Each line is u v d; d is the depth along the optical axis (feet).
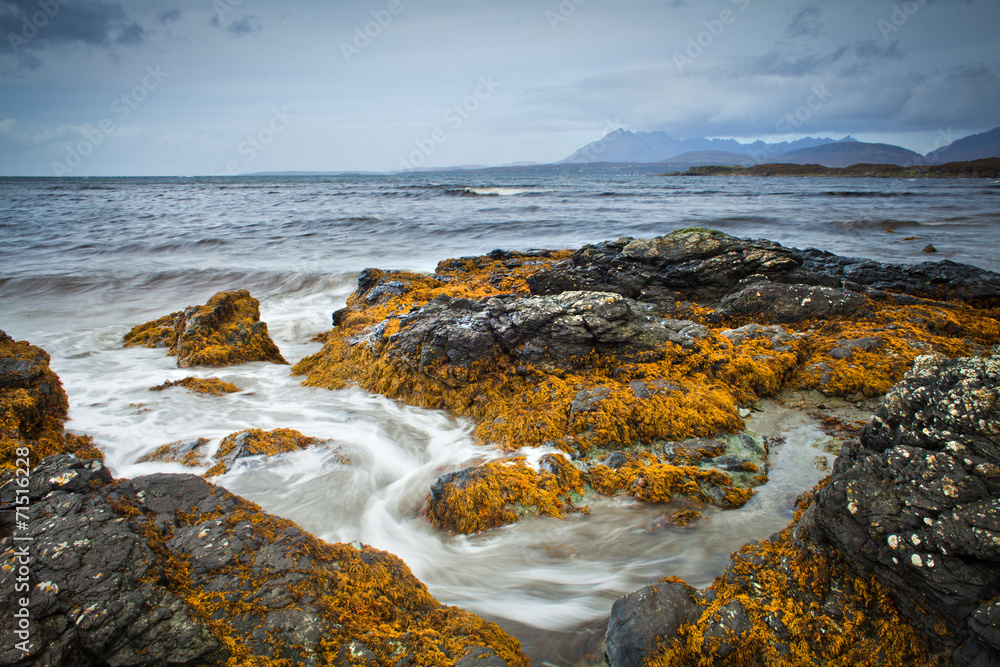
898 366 24.98
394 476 21.20
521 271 46.83
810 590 11.88
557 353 26.08
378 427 24.79
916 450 11.33
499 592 15.48
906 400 12.25
